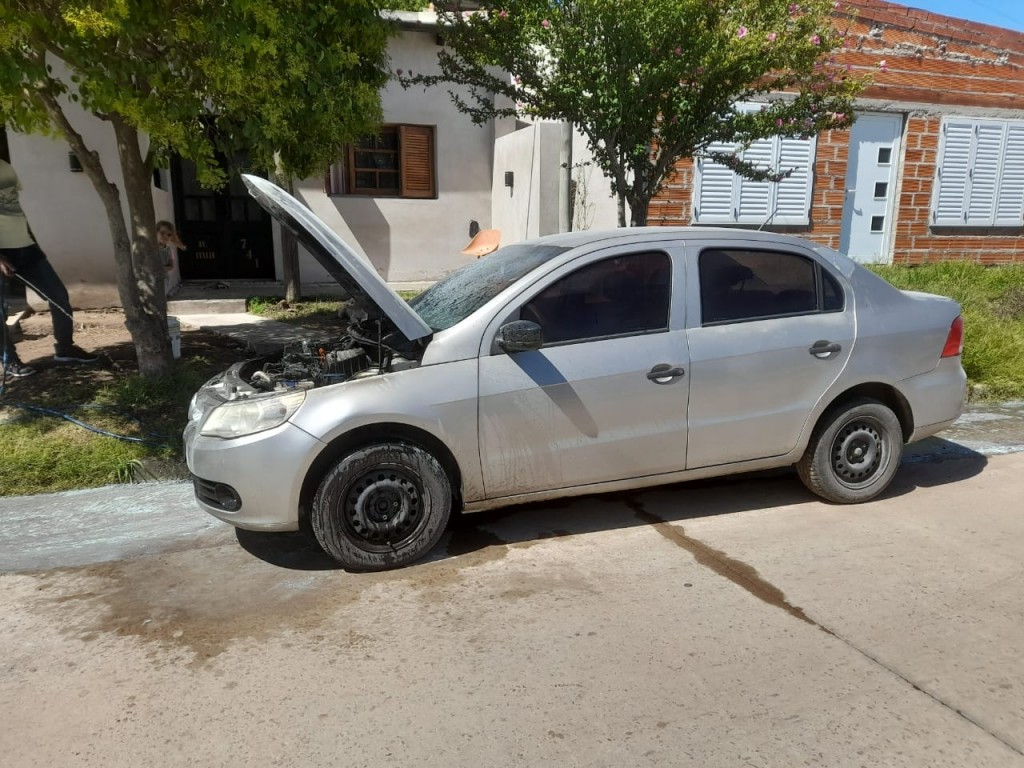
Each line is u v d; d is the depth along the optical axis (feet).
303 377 13.46
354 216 40.45
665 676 9.97
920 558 13.30
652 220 35.50
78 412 19.31
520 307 13.25
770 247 14.74
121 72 14.83
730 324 14.25
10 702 9.71
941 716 9.15
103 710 9.50
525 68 21.30
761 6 19.90
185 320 30.45
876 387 15.44
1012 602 11.81
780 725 9.00
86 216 30.76
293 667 10.33
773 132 21.81
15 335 25.68
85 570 13.43
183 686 9.96
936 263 41.57
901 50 39.37
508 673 10.08
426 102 40.68
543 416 13.16
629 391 13.53
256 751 8.70
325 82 15.87
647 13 18.69
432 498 12.98
